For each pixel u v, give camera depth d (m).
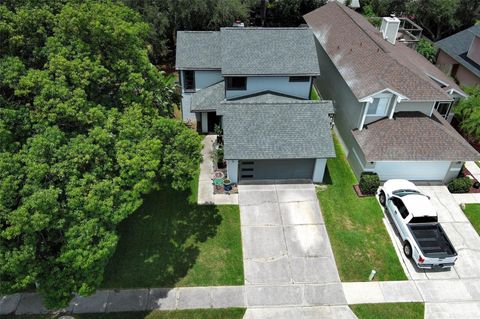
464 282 19.33
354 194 24.48
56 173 14.96
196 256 20.36
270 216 22.75
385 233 21.84
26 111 16.31
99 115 17.03
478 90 29.39
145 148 16.98
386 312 17.94
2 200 13.50
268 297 18.48
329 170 26.47
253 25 47.81
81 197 14.89
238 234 21.59
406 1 45.66
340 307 18.14
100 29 18.97
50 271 15.01
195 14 37.84
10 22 17.97
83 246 14.51
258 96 28.34
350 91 26.73
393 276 19.55
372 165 24.45
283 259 20.28
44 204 13.70
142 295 18.47
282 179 25.42
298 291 18.78
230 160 23.61
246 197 24.02
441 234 19.88
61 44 18.30
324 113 25.12
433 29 46.22
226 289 18.80
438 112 29.42
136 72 21.17
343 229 22.03
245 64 27.38
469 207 23.59
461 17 43.34
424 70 28.45
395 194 22.53
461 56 34.59
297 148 23.89
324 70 33.88
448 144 24.17
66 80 17.62
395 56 27.47
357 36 30.92
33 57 18.64
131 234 21.47
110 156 16.84
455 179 24.73
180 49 29.78
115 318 17.52
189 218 22.53
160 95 24.36
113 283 18.95
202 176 25.64
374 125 25.31
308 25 38.38
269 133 24.31
